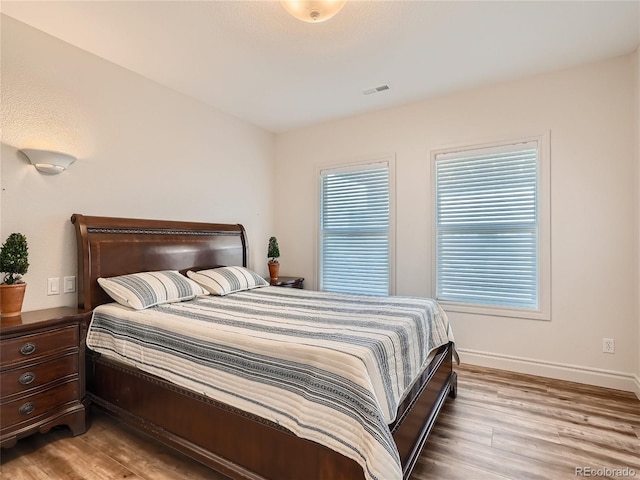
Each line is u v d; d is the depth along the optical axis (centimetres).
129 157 293
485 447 200
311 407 141
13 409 190
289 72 296
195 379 179
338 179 420
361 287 402
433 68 291
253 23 228
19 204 227
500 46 257
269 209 455
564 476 175
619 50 265
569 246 293
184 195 340
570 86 292
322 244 432
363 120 395
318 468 140
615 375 278
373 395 132
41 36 237
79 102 258
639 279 261
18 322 199
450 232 349
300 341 160
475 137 332
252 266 425
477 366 329
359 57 272
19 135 227
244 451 161
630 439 206
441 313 266
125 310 226
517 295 318
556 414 237
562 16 221
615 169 277
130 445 206
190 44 253
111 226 267
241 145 410
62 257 248
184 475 179
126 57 271
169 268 307
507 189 321
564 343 296
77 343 222
